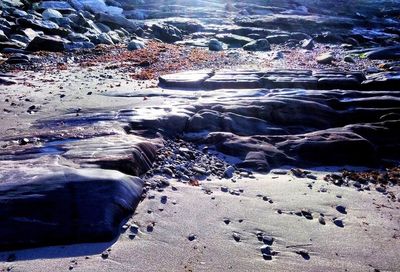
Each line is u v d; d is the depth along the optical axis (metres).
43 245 6.32
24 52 26.30
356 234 7.29
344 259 6.47
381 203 8.74
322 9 71.25
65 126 11.83
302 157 11.09
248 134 12.50
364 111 13.77
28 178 7.62
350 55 30.92
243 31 42.59
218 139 11.70
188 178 9.44
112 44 32.78
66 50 28.28
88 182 7.50
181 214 7.59
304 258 6.45
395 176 10.42
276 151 11.10
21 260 5.98
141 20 48.78
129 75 20.89
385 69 23.97
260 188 9.14
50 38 27.91
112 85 18.16
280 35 40.06
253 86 17.25
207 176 9.73
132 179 8.20
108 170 8.20
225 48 34.38
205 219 7.48
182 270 5.93
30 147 9.87
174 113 12.91
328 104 14.31
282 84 17.19
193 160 10.63
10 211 6.68
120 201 7.23
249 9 61.25
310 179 9.97
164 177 9.24
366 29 52.44
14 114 13.30
